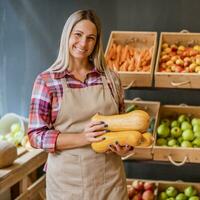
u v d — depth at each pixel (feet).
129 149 5.84
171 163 8.54
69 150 6.01
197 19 10.19
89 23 5.84
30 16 10.97
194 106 9.94
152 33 9.73
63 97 5.95
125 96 10.72
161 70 8.98
